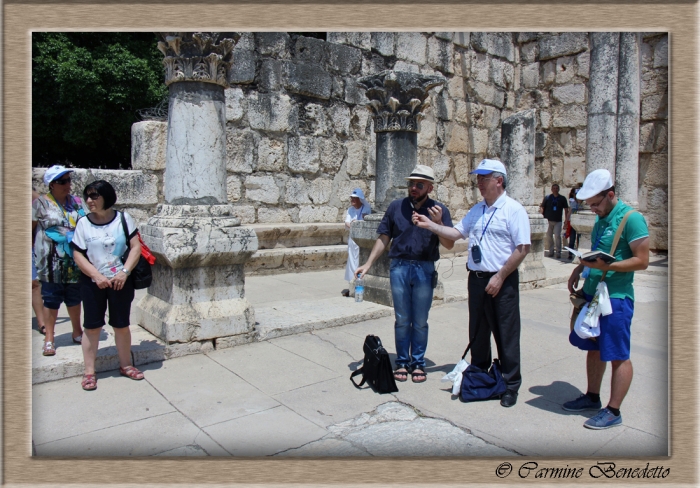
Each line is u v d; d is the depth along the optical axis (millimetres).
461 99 13070
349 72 11047
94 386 4152
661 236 12914
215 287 5199
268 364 4785
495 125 14070
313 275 9758
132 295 4320
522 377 4656
